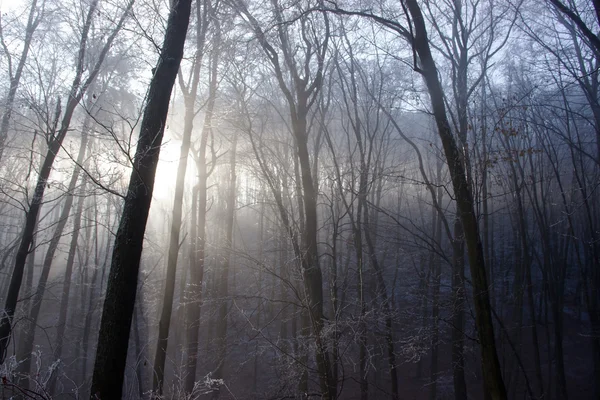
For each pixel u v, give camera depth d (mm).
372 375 16703
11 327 8164
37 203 9234
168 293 10375
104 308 4828
